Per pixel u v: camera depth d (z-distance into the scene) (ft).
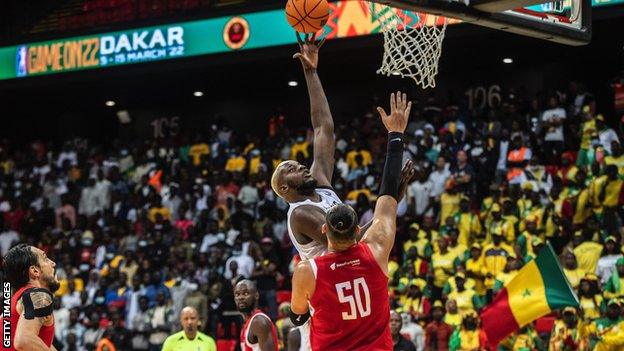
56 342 59.47
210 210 64.95
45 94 79.46
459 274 50.03
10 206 76.07
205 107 83.25
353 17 61.82
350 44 62.03
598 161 54.24
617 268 47.39
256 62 66.90
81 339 59.47
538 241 50.24
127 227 67.62
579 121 59.11
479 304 48.44
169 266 61.21
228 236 61.77
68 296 62.64
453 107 63.77
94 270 63.72
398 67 26.11
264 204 63.36
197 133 74.43
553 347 44.98
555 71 67.72
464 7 24.11
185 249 61.82
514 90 63.82
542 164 58.49
